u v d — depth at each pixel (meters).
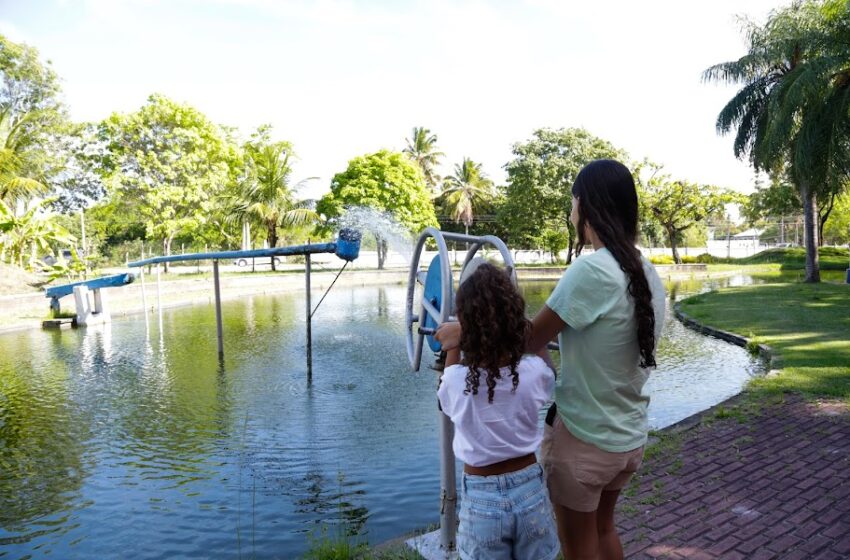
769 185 40.12
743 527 3.07
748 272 30.58
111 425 6.73
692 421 5.11
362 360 10.09
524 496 1.56
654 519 3.19
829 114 15.12
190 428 6.54
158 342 12.32
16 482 5.08
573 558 1.61
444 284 2.02
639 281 1.46
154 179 29.78
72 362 10.44
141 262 10.50
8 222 20.52
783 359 7.67
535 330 1.52
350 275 30.31
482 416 1.54
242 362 10.10
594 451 1.50
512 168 35.56
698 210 33.78
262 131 35.94
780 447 4.32
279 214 34.62
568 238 36.50
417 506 4.38
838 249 35.44
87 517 4.38
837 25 16.05
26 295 16.78
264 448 5.79
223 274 31.20
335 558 3.01
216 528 4.13
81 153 30.70
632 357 1.49
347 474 5.04
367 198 33.56
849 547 2.84
